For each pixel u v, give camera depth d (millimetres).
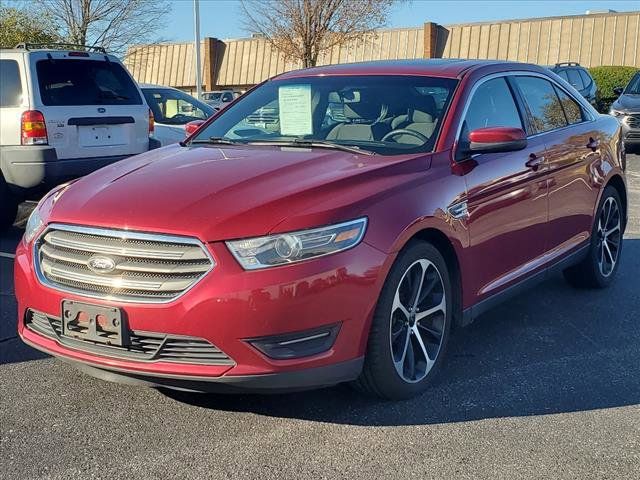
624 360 4496
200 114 11398
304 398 3914
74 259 3510
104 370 3498
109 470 3211
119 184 3795
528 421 3668
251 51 34375
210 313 3213
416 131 4336
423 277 3873
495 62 5078
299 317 3275
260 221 3307
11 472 3193
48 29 19891
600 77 24500
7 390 4027
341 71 5082
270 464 3258
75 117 7574
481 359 4496
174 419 3691
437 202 3891
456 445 3422
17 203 7930
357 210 3492
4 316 5281
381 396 3811
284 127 4758
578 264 5840
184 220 3336
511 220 4559
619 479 3141
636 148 15547
